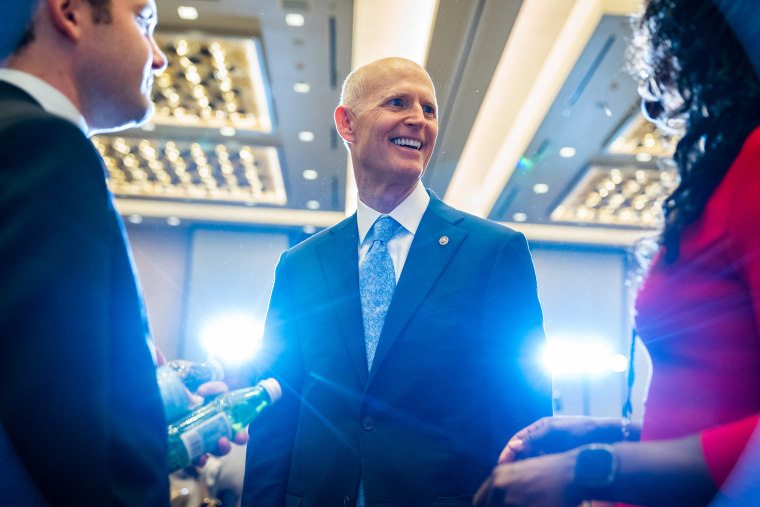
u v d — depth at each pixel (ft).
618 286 44.86
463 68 22.21
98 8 3.15
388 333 4.91
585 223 39.55
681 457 2.25
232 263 44.80
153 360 2.83
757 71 2.73
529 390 4.92
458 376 4.83
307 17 20.68
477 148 31.07
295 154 31.89
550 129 27.32
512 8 18.62
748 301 2.64
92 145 2.72
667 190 3.43
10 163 2.38
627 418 3.43
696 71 2.86
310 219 43.06
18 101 2.69
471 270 5.08
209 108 27.53
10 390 2.20
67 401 2.27
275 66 23.77
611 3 18.89
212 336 43.86
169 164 34.12
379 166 5.42
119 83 3.28
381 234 5.42
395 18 21.15
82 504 2.25
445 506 4.50
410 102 5.51
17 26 3.02
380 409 4.77
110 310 2.62
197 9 20.58
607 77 22.89
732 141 2.69
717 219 2.68
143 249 45.06
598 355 43.80
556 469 2.46
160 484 2.57
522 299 5.08
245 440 4.09
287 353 5.60
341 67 23.66
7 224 2.30
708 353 2.83
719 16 2.75
